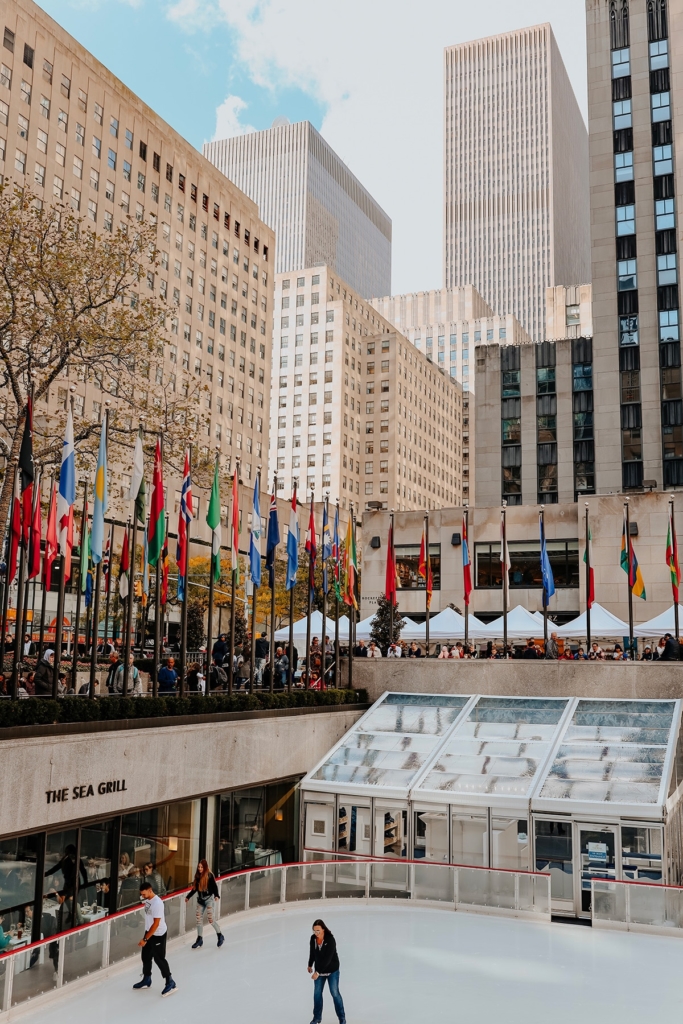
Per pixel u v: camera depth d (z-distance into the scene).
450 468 173.12
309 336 147.75
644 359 79.19
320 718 30.28
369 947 20.16
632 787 24.41
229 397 106.25
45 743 18.86
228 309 107.31
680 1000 16.83
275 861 27.81
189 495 24.52
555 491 83.25
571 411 84.25
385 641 37.50
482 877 23.61
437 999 16.64
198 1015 15.52
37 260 28.05
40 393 26.30
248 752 26.14
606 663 30.67
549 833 24.45
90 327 27.73
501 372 87.38
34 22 77.62
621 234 81.94
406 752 28.81
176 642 35.34
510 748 27.89
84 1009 15.78
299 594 62.22
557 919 23.16
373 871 24.58
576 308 166.12
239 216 111.19
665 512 47.94
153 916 16.86
